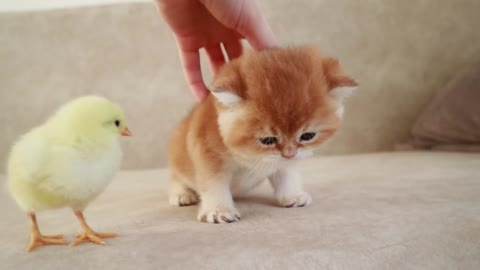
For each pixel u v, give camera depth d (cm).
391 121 57
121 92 56
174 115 56
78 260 18
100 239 20
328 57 25
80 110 20
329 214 23
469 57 57
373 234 19
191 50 34
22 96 56
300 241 18
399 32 56
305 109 22
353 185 32
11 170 19
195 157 25
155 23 56
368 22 56
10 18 56
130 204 31
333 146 56
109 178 21
